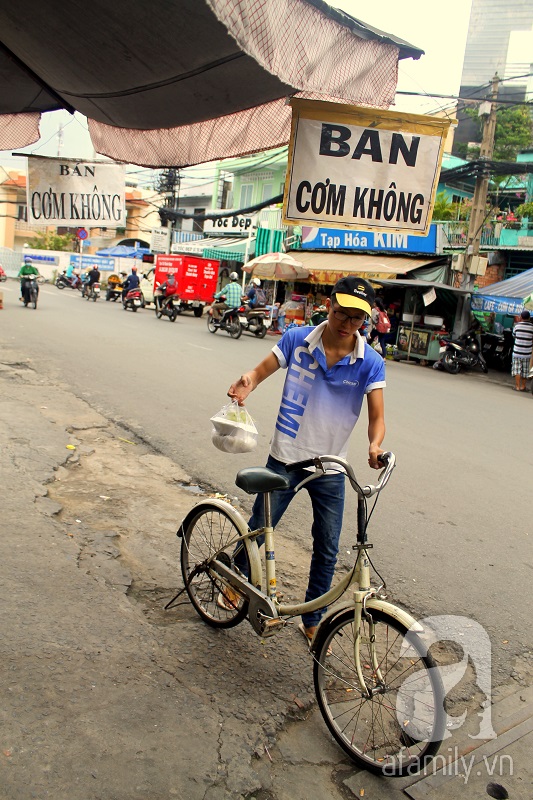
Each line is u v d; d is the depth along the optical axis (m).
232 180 29.98
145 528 4.31
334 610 2.57
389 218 3.71
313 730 2.64
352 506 5.16
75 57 3.62
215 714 2.58
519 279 15.98
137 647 2.95
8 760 2.17
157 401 7.98
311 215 3.62
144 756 2.29
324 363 2.90
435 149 3.67
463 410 9.88
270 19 2.55
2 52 4.06
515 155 28.09
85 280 27.12
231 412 2.98
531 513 5.40
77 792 2.09
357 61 3.03
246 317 17.38
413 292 16.86
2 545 3.69
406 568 4.16
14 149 5.21
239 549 3.08
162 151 4.52
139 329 16.30
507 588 4.02
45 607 3.13
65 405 7.36
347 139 3.57
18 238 43.31
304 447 2.98
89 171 5.16
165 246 29.91
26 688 2.53
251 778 2.28
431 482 5.98
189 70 3.31
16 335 12.43
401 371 14.45
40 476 4.95
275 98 3.56
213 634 3.20
